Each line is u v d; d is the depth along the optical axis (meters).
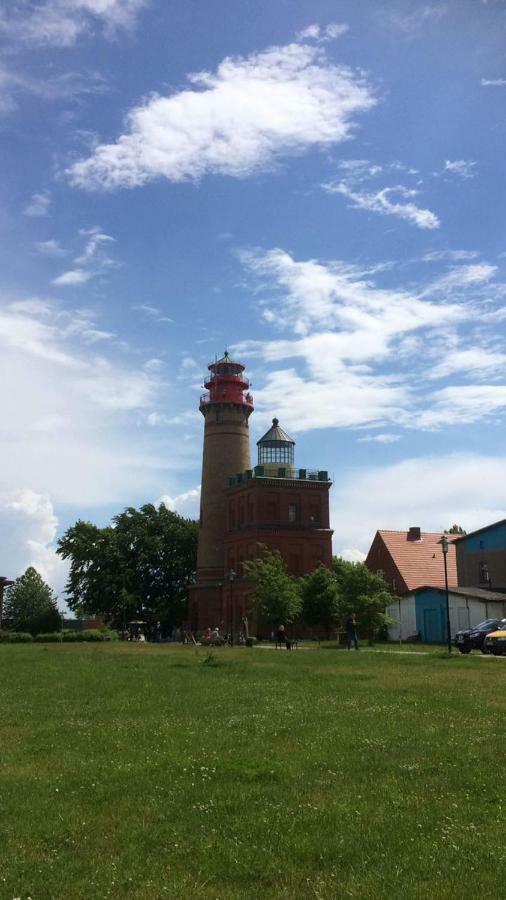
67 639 69.88
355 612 56.94
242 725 14.43
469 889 6.67
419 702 17.69
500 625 43.34
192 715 15.94
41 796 9.65
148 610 91.94
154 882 6.95
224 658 35.84
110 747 12.53
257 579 66.25
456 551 68.31
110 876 7.10
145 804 9.24
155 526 93.88
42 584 99.94
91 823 8.56
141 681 23.62
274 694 19.64
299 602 64.06
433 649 46.88
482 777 10.30
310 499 80.38
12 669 29.27
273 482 79.19
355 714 15.77
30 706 17.88
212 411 88.31
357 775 10.49
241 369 90.44
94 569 90.06
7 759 11.77
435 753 11.82
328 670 27.88
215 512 86.38
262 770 10.55
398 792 9.60
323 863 7.36
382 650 45.28
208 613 83.94
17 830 8.36
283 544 78.06
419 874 7.03
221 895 6.67
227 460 87.25
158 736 13.38
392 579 76.81
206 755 11.73
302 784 10.02
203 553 86.25
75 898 6.68
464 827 8.24
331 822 8.46
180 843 7.92
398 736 13.18
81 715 16.25
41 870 7.26
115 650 46.78
